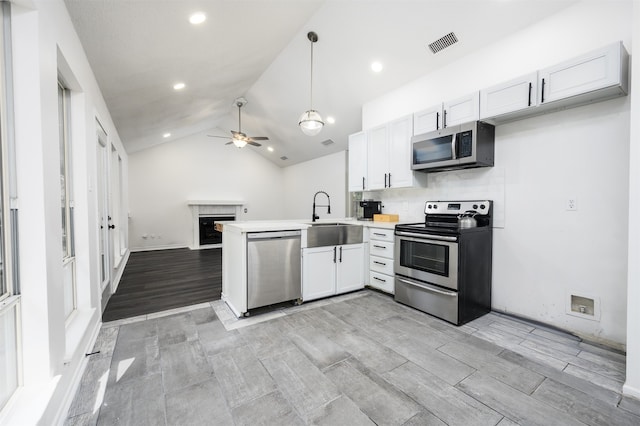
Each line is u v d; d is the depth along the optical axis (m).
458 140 2.69
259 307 2.92
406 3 2.65
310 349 2.08
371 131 3.76
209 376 1.75
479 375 1.76
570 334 2.30
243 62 3.74
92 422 1.37
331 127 5.41
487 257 2.75
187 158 7.51
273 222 3.61
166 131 5.98
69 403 1.49
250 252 2.65
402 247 3.02
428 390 1.62
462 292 2.51
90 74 2.49
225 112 6.41
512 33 2.53
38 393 1.25
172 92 3.87
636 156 1.52
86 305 2.22
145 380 1.70
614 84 1.85
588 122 2.18
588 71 1.96
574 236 2.27
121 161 5.24
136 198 6.89
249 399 1.54
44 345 1.31
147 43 2.48
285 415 1.42
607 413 1.43
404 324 2.52
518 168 2.59
